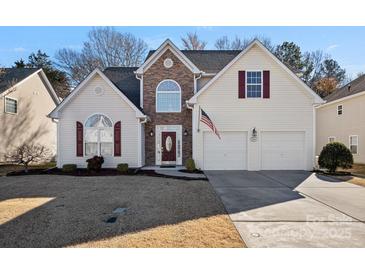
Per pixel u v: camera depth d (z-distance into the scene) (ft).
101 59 124.36
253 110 49.16
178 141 53.06
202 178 39.37
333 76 154.20
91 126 49.37
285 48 138.82
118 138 49.08
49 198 26.91
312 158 48.75
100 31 123.95
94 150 49.32
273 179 38.68
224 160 49.21
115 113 49.24
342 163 43.06
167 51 53.26
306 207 23.39
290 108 49.11
